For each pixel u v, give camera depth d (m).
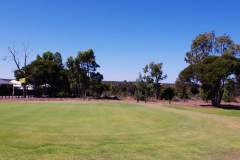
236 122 30.38
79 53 102.38
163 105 62.59
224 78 71.62
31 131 20.72
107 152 15.02
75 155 14.24
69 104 55.75
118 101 76.94
